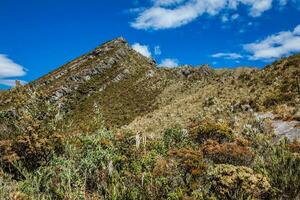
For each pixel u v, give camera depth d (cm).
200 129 1897
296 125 2103
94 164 1243
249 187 951
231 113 3244
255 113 2886
